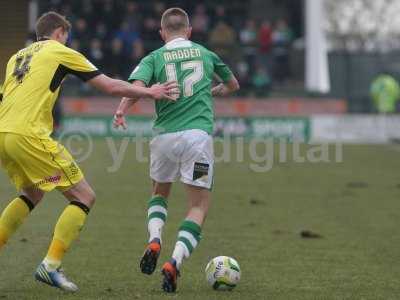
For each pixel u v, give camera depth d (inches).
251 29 3186.5
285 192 1529.3
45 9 3221.0
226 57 3152.1
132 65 3056.1
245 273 810.2
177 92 721.6
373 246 981.2
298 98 2992.1
